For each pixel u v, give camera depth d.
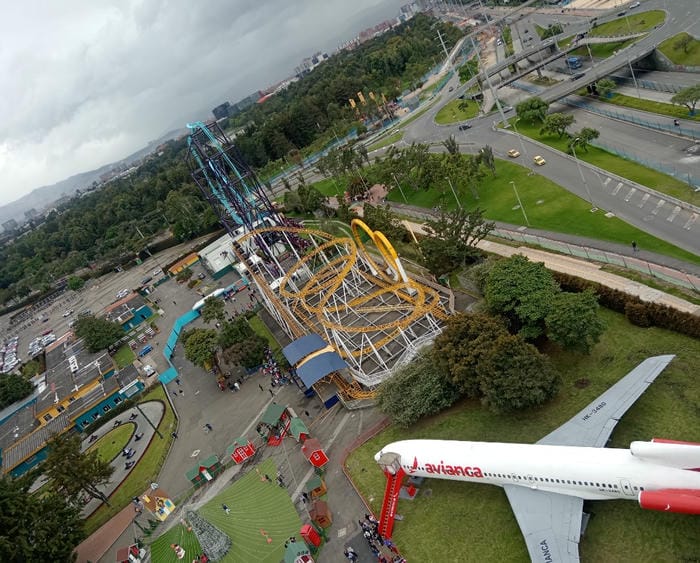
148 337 195.75
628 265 109.31
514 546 67.81
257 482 99.38
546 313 92.81
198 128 185.50
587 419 72.12
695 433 71.50
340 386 114.56
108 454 130.12
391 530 76.62
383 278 147.00
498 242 140.50
